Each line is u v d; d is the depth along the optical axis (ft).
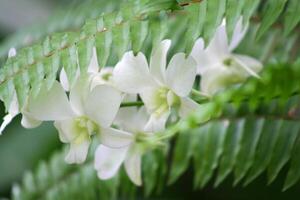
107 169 2.11
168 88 1.82
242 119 2.33
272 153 2.21
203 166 2.46
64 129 1.82
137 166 2.15
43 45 1.81
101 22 1.80
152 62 1.80
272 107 2.26
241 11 1.82
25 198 2.95
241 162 2.30
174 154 2.51
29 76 1.77
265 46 2.49
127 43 1.76
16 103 1.81
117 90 1.81
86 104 1.80
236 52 2.50
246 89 1.59
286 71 1.55
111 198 2.73
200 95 2.02
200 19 1.77
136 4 1.80
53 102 1.81
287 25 1.83
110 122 1.82
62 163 2.88
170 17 2.48
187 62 1.78
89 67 1.86
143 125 2.03
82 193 2.80
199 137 2.46
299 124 2.21
